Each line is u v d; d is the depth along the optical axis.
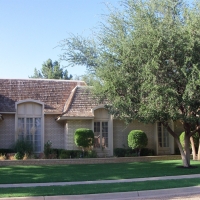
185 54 16.09
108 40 18.00
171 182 14.12
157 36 16.08
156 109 16.08
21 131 24.77
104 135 25.27
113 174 16.84
